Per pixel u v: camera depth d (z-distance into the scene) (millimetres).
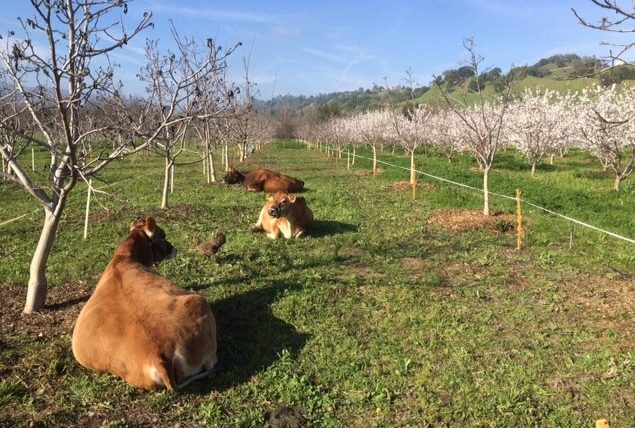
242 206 12367
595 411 4070
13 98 6695
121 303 4496
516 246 8594
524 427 3887
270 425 3936
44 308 5848
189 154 29703
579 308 6000
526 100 25844
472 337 5281
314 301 6125
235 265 7484
